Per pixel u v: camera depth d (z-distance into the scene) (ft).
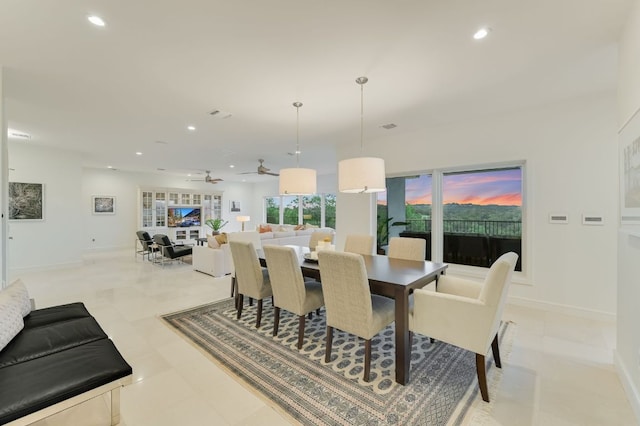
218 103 10.84
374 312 7.20
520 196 12.25
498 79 8.93
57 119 12.69
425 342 8.79
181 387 6.52
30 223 18.08
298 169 10.69
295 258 8.24
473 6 5.76
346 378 6.89
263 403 6.00
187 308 11.71
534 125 11.35
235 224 39.78
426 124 13.50
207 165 25.76
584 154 10.45
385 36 6.77
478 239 13.37
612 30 6.51
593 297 10.38
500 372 7.09
